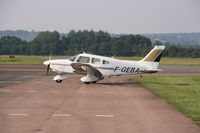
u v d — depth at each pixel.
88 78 26.56
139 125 11.59
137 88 24.00
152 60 28.34
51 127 11.06
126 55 160.88
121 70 27.67
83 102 16.72
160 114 13.66
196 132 10.64
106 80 30.50
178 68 55.81
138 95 19.84
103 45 161.88
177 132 10.62
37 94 19.61
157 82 28.86
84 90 22.14
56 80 27.14
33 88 22.81
